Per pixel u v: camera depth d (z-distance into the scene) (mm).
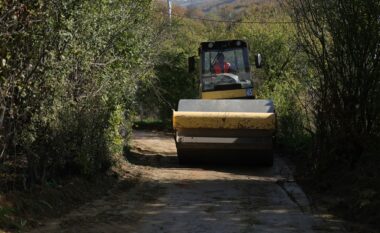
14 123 6957
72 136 8539
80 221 6848
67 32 7371
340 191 8656
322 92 9883
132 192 9219
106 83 9789
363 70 9125
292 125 15578
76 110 8672
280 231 6418
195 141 12031
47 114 7473
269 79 23391
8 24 6211
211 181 10633
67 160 8789
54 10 6918
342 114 9484
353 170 9203
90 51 8766
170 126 30688
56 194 7652
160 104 31062
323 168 9930
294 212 7637
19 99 6867
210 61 15289
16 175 7371
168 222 6930
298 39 10336
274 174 11867
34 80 7023
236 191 9461
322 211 7703
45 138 7707
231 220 7062
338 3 9344
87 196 8430
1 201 6438
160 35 16906
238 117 11680
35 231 6145
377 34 8914
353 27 9133
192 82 30406
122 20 10289
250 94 14922
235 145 11938
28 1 6402
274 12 28172
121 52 11008
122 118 12727
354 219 7098
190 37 33438
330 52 9641
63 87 7867
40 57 6879
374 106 9047
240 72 15133
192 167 12945
